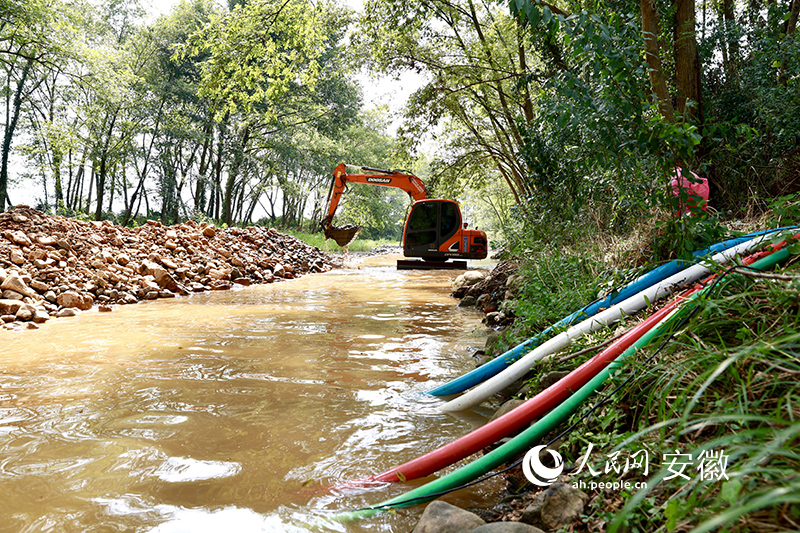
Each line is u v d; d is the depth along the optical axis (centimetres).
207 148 3152
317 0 1502
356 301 866
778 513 125
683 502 150
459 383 361
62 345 497
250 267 1235
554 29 332
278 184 3428
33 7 1858
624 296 372
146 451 258
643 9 655
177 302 828
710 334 237
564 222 727
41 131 2402
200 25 3012
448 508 188
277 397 348
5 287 671
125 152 2773
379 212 4403
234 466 244
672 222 350
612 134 369
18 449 258
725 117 745
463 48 1560
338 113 3300
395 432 290
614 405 225
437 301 877
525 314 438
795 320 194
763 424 160
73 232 977
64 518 195
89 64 2045
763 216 400
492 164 2016
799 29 768
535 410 250
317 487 226
